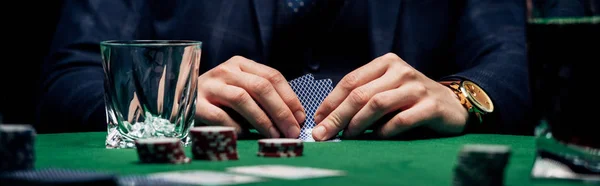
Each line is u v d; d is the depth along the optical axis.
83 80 2.69
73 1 3.00
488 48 2.80
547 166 1.34
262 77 2.07
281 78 2.08
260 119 2.02
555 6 1.37
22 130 1.29
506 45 2.74
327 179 1.31
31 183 1.13
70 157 1.62
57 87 2.70
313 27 2.90
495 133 2.40
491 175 1.22
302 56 2.92
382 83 2.05
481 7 2.92
